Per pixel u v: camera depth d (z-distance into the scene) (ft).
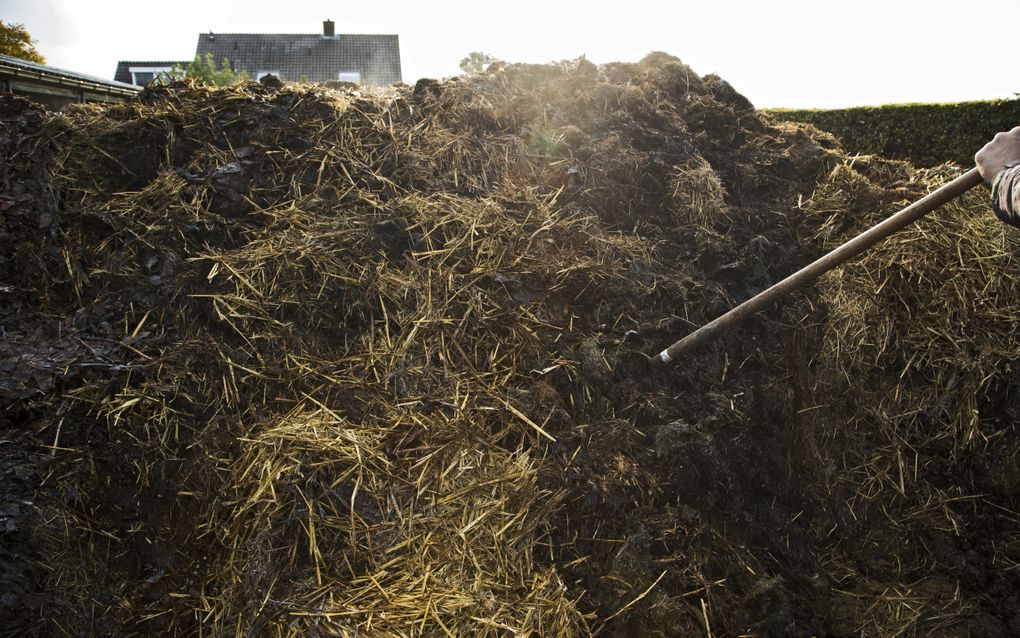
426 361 8.84
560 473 8.13
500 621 6.85
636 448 8.57
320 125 10.99
